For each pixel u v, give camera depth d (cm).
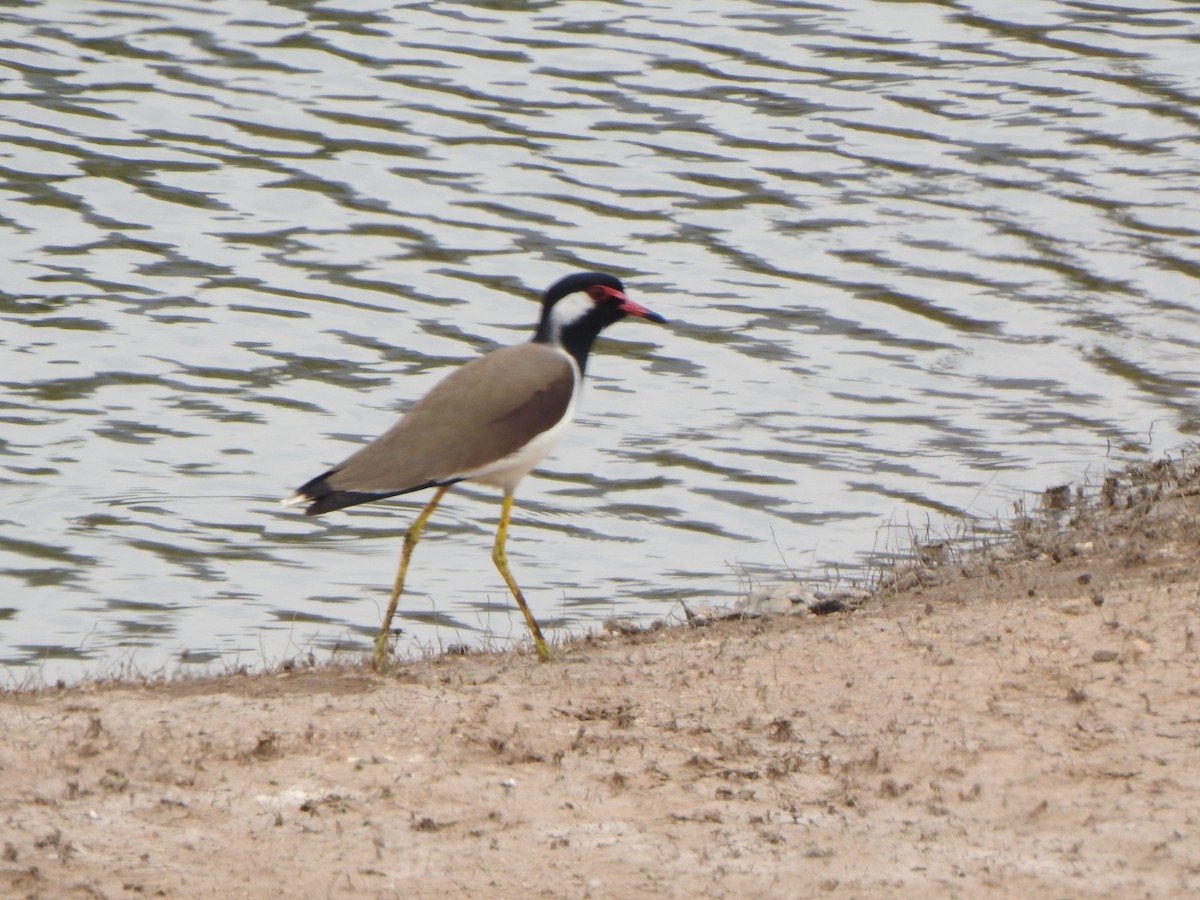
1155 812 832
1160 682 982
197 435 1795
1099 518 1486
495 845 818
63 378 1894
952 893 762
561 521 1667
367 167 2378
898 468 1738
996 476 1700
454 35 2806
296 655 1369
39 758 911
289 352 1962
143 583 1530
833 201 2297
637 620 1427
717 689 1028
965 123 2491
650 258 2164
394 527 1666
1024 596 1215
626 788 881
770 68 2680
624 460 1778
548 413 1134
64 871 783
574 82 2631
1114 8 2909
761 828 833
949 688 1003
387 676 1087
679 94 2592
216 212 2259
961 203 2284
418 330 2008
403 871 792
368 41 2777
